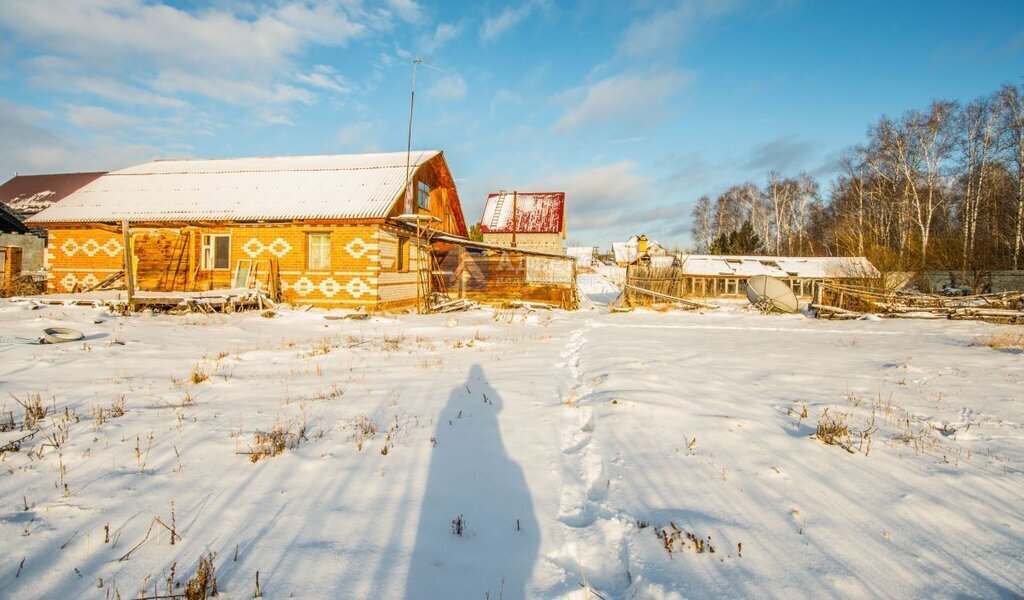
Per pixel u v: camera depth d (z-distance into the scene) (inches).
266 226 788.6
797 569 112.4
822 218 2333.9
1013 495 149.0
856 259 1187.3
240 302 706.2
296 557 115.0
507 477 163.6
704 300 1389.0
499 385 294.7
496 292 1106.7
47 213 831.7
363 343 478.9
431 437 199.5
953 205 1608.0
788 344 514.6
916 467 169.8
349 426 212.8
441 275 1055.6
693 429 206.5
